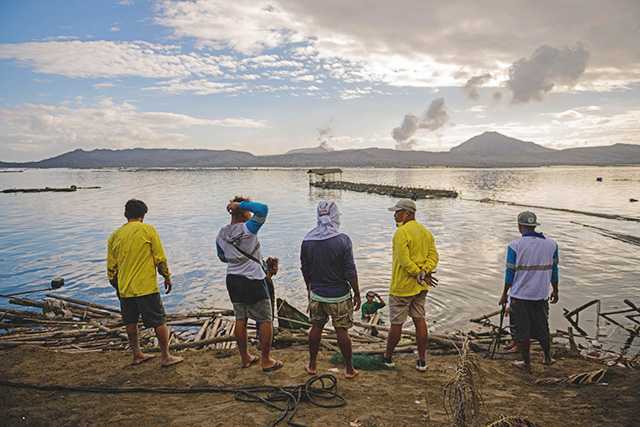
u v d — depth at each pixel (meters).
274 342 7.72
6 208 48.19
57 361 6.22
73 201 56.62
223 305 13.93
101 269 19.05
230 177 147.75
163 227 31.95
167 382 5.46
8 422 4.45
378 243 24.77
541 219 34.62
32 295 15.20
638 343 10.22
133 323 5.98
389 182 112.25
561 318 12.25
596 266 18.56
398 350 7.26
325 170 84.31
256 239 5.67
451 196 58.34
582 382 5.73
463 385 4.10
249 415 4.55
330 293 5.30
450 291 14.98
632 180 106.50
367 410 4.73
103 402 4.91
